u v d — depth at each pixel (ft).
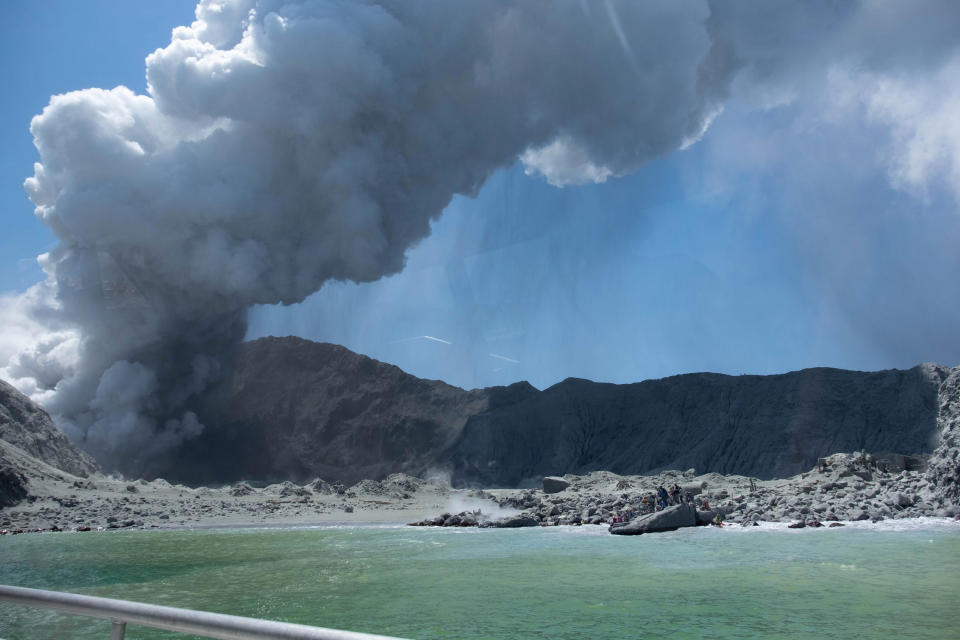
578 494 138.51
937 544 59.41
